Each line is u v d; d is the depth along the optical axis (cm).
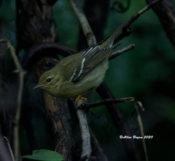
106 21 1121
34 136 924
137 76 1210
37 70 900
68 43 1116
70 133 776
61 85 863
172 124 1261
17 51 945
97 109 1080
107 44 905
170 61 1237
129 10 1207
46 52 895
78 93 887
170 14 893
